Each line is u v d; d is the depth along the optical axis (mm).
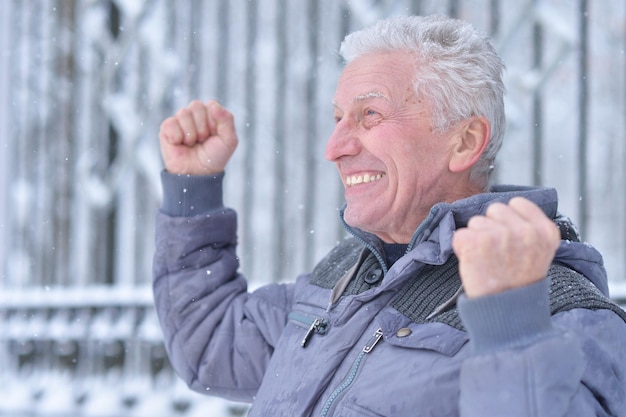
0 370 9094
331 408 1828
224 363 2428
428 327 1792
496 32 8250
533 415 1436
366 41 2078
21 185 10273
